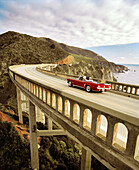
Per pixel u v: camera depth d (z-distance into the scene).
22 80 13.07
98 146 3.79
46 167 15.87
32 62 86.94
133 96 8.02
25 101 34.59
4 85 53.84
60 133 13.46
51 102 6.51
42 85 7.19
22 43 102.19
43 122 31.53
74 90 8.98
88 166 8.31
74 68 110.62
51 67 79.56
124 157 3.05
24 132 21.03
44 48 116.00
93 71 126.56
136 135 2.71
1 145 16.05
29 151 16.45
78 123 4.67
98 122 3.87
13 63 74.94
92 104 3.73
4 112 27.91
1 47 93.88
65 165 17.11
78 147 22.02
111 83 10.34
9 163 14.13
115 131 3.38
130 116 2.69
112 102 6.46
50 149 19.39
